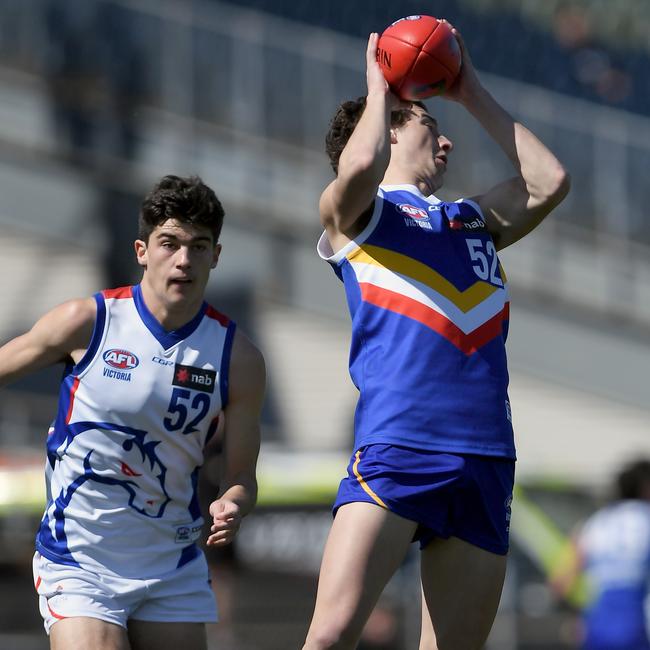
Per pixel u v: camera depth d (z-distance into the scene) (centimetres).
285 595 3030
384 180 1498
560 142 5088
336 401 4747
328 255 1445
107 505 1512
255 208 4906
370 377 1377
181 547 1558
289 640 3003
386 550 1332
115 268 4703
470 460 1354
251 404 1552
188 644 1552
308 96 4969
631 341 5062
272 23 5669
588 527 2925
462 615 1395
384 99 1405
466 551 1387
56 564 1520
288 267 4841
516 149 1500
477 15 6550
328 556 1337
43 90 4769
